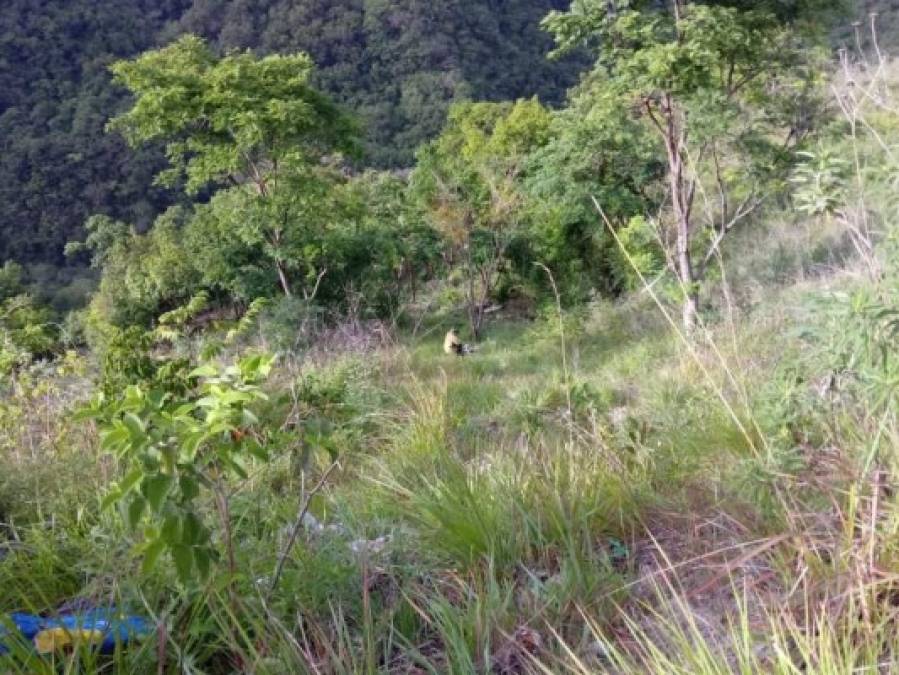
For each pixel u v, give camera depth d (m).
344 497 3.84
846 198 3.27
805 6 10.02
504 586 2.77
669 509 3.28
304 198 15.68
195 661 2.36
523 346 14.25
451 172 19.19
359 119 16.67
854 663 1.97
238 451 2.31
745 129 10.26
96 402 2.32
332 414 5.74
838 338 2.75
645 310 13.62
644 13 10.20
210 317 18.03
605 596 2.58
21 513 3.59
